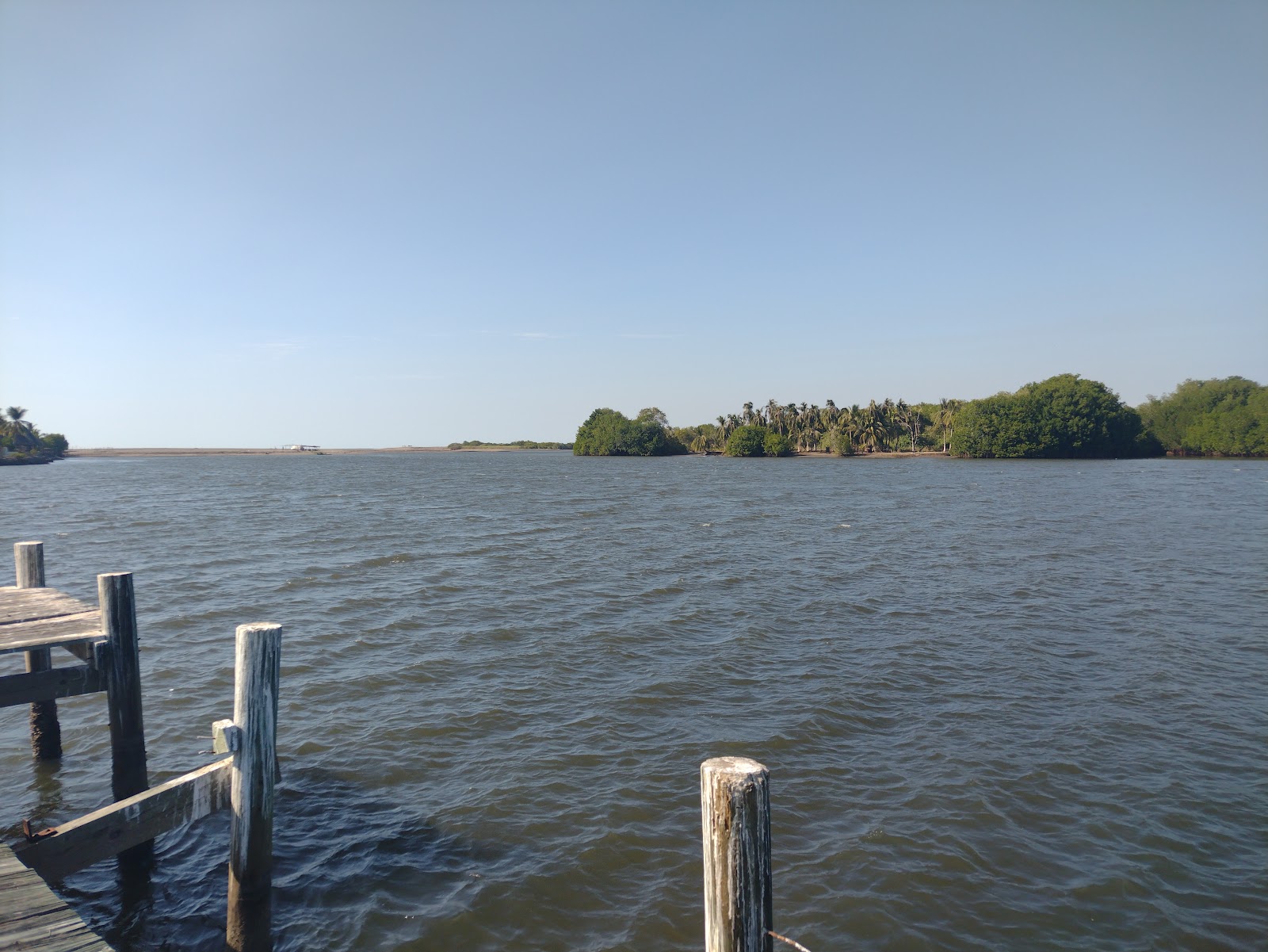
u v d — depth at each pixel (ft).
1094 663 49.14
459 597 69.67
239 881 22.18
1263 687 44.11
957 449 480.23
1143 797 31.48
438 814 30.66
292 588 73.26
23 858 19.72
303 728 39.19
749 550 98.58
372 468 478.18
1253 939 22.90
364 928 23.76
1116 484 227.20
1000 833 28.84
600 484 265.75
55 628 26.84
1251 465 359.87
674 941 23.17
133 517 142.61
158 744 37.24
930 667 48.60
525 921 24.11
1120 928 23.52
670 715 40.91
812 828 29.37
